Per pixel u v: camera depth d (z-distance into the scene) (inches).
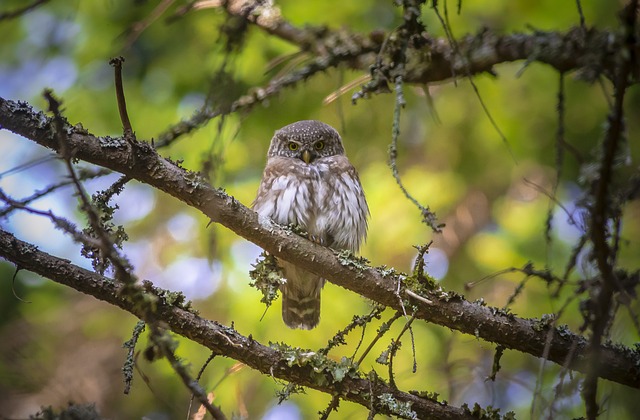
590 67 260.4
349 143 544.7
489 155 537.6
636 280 249.1
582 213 245.8
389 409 279.0
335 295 498.0
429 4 483.8
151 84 525.0
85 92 521.3
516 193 535.2
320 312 468.1
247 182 528.1
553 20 474.0
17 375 291.3
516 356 467.2
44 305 522.0
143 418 255.0
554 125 526.6
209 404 219.0
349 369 282.8
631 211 487.2
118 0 507.5
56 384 294.0
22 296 527.5
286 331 488.7
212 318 497.4
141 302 221.8
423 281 296.2
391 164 259.3
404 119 545.0
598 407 250.4
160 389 477.7
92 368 490.0
